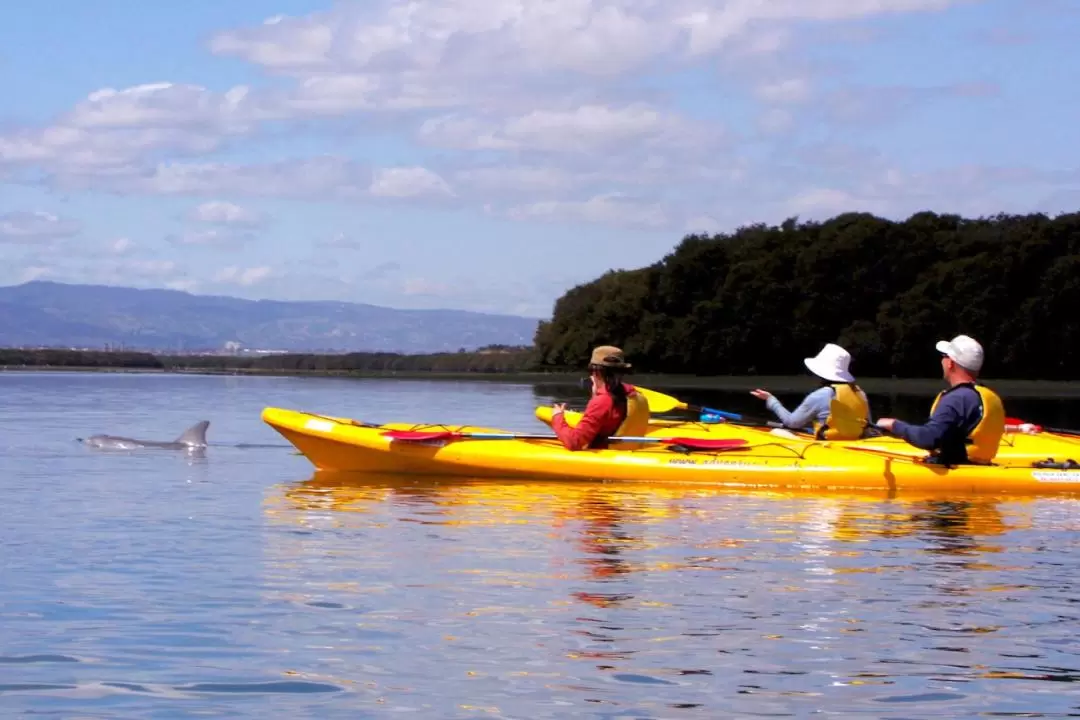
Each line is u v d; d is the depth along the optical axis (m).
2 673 5.08
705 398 36.69
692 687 5.00
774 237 57.69
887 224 55.41
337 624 5.90
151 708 4.68
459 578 6.99
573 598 6.50
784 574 7.22
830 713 4.71
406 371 71.25
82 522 9.05
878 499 10.86
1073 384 48.97
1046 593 6.73
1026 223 53.31
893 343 51.72
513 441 12.34
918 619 6.11
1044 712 4.74
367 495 10.79
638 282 58.78
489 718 4.63
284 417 12.66
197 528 8.80
